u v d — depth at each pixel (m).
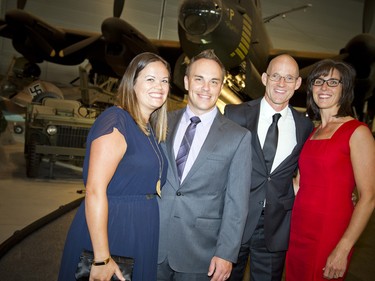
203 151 1.71
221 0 4.72
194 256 1.72
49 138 6.20
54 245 3.17
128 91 1.51
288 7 21.86
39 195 5.11
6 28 9.19
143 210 1.53
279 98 1.99
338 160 1.81
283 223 2.04
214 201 1.74
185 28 4.64
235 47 5.21
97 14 18.94
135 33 7.77
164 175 1.68
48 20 18.17
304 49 22.41
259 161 2.00
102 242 1.33
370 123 9.02
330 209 1.83
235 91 5.91
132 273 1.43
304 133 2.07
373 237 4.33
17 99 12.27
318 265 1.86
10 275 2.52
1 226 3.62
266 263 2.06
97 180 1.33
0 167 6.96
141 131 1.51
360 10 23.34
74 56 10.04
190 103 1.82
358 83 7.11
